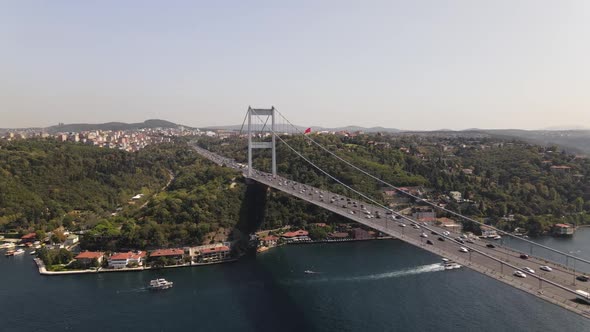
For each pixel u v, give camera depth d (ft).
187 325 320.29
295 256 491.72
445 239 317.22
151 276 426.51
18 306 353.31
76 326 319.27
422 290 385.50
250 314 338.54
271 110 654.94
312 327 315.99
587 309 200.95
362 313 338.95
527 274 247.91
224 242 503.61
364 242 550.77
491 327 314.35
